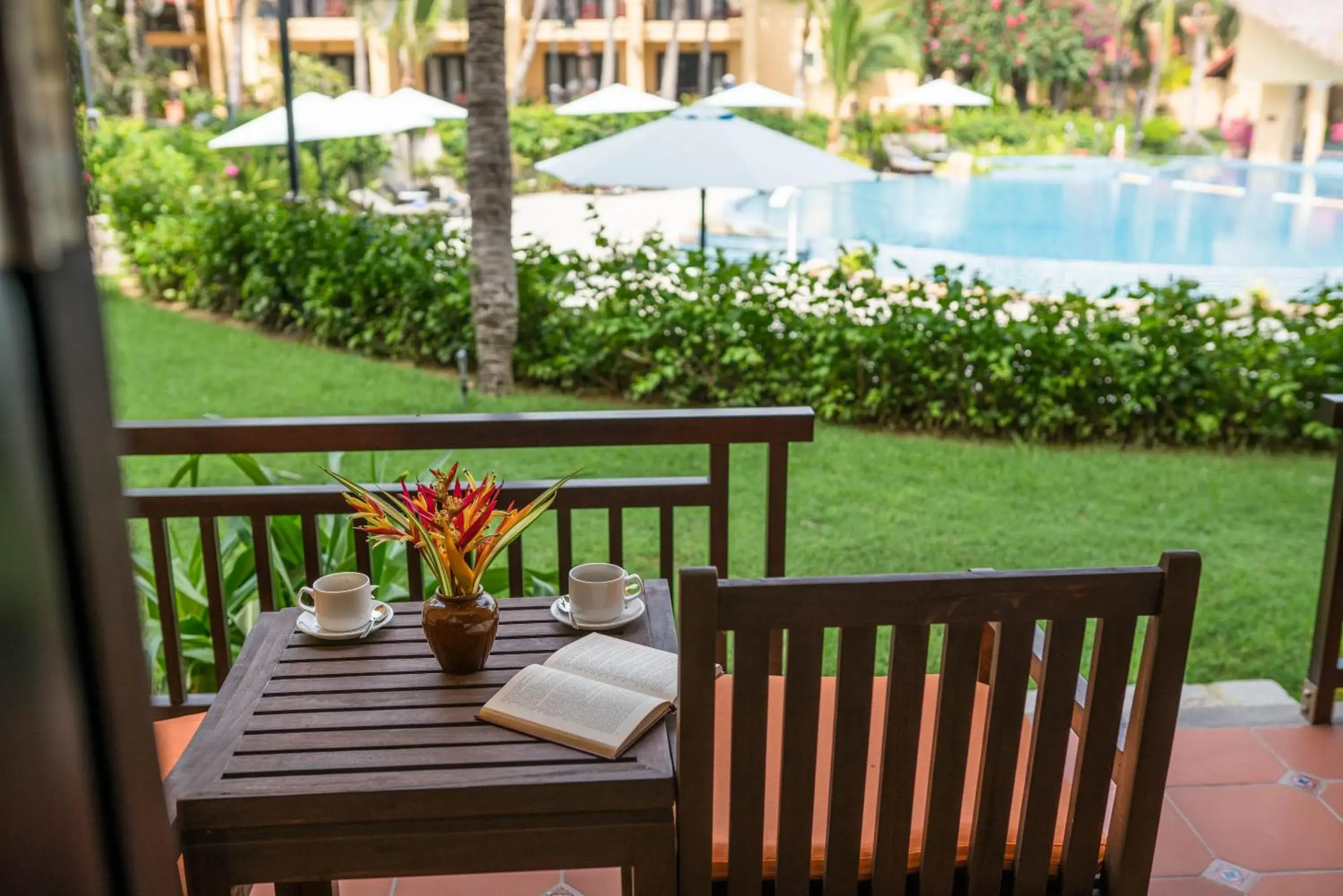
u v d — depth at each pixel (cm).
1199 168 1769
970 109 1941
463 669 190
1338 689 317
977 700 216
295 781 161
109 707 50
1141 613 158
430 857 163
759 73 2108
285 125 1085
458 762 165
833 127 2003
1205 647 382
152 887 54
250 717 178
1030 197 1722
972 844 170
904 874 170
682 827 164
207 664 319
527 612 216
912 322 679
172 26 2027
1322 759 281
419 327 830
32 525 45
